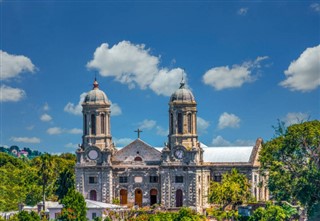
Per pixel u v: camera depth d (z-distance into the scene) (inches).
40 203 7603.4
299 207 6397.6
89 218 6786.4
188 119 7795.3
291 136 6117.1
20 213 5964.6
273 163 6318.9
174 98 7815.0
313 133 6003.9
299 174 5964.6
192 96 7834.6
